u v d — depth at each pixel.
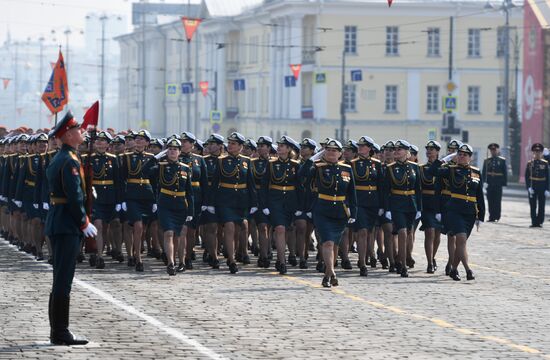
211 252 42.00
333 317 29.97
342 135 146.25
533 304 33.12
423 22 163.62
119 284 36.47
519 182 119.38
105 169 41.41
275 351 24.83
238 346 25.41
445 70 164.88
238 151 41.25
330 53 162.12
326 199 36.66
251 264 43.91
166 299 32.97
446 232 39.62
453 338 26.84
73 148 25.84
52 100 58.97
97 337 26.41
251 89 186.00
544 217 71.12
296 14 163.25
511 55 166.00
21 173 46.38
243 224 43.78
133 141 42.00
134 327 27.86
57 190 25.55
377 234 43.28
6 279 37.59
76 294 33.78
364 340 26.41
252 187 41.41
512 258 47.91
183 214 39.59
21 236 48.56
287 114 168.25
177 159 39.53
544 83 110.94
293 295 34.41
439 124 164.75
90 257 41.75
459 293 35.59
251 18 181.88
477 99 166.38
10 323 28.34
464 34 164.88
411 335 27.19
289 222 41.44
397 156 40.78
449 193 40.16
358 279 39.12
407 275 40.25
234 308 31.36
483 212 39.59
